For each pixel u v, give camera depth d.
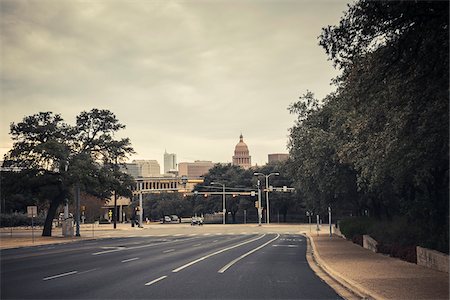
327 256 24.83
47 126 50.75
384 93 14.14
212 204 117.88
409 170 18.12
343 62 13.88
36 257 27.17
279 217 116.81
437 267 17.55
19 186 49.78
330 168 30.83
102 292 13.46
